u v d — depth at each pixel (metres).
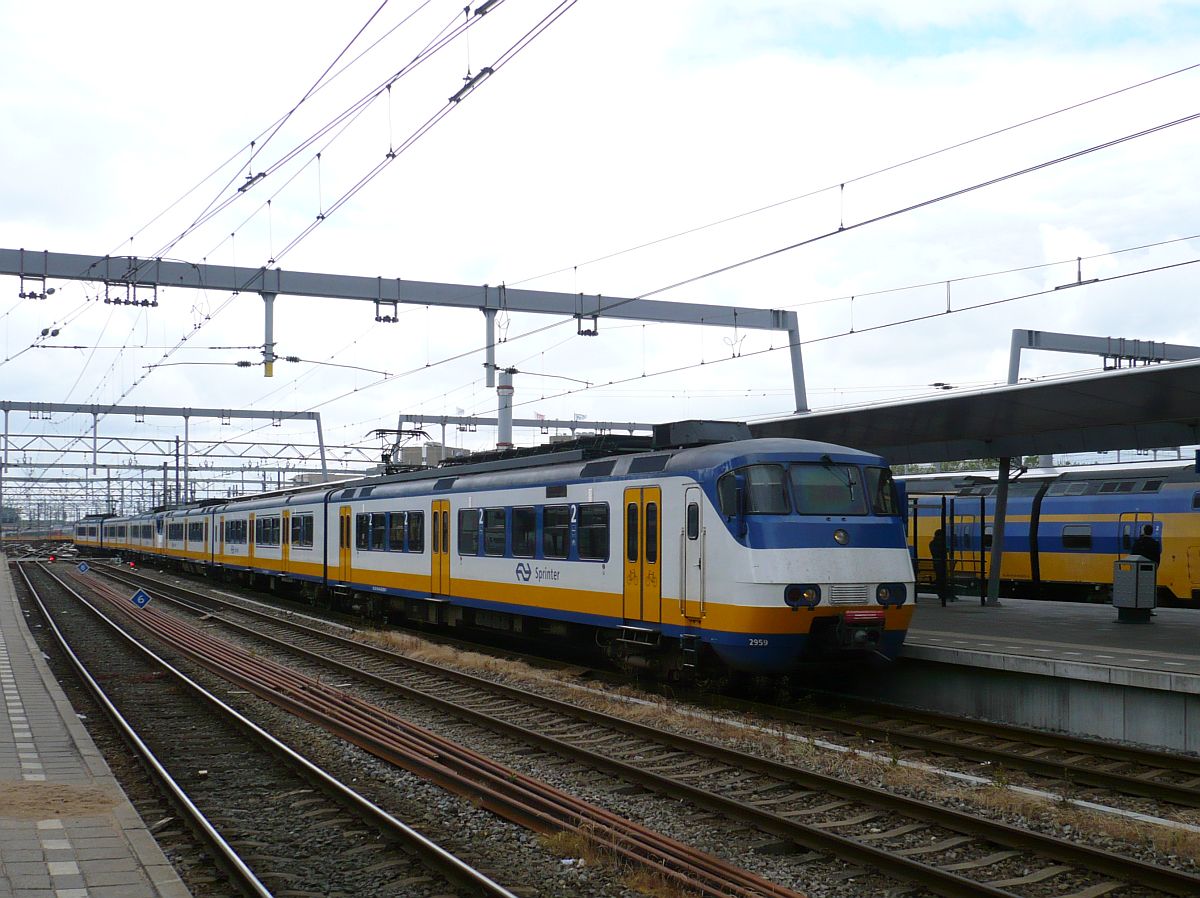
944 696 14.63
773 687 15.55
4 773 9.80
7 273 24.45
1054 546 28.83
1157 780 10.45
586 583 17.16
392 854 8.21
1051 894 7.41
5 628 24.58
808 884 7.64
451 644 22.69
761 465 14.21
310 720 13.81
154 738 12.74
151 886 6.70
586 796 10.02
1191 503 25.83
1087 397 16.95
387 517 24.91
